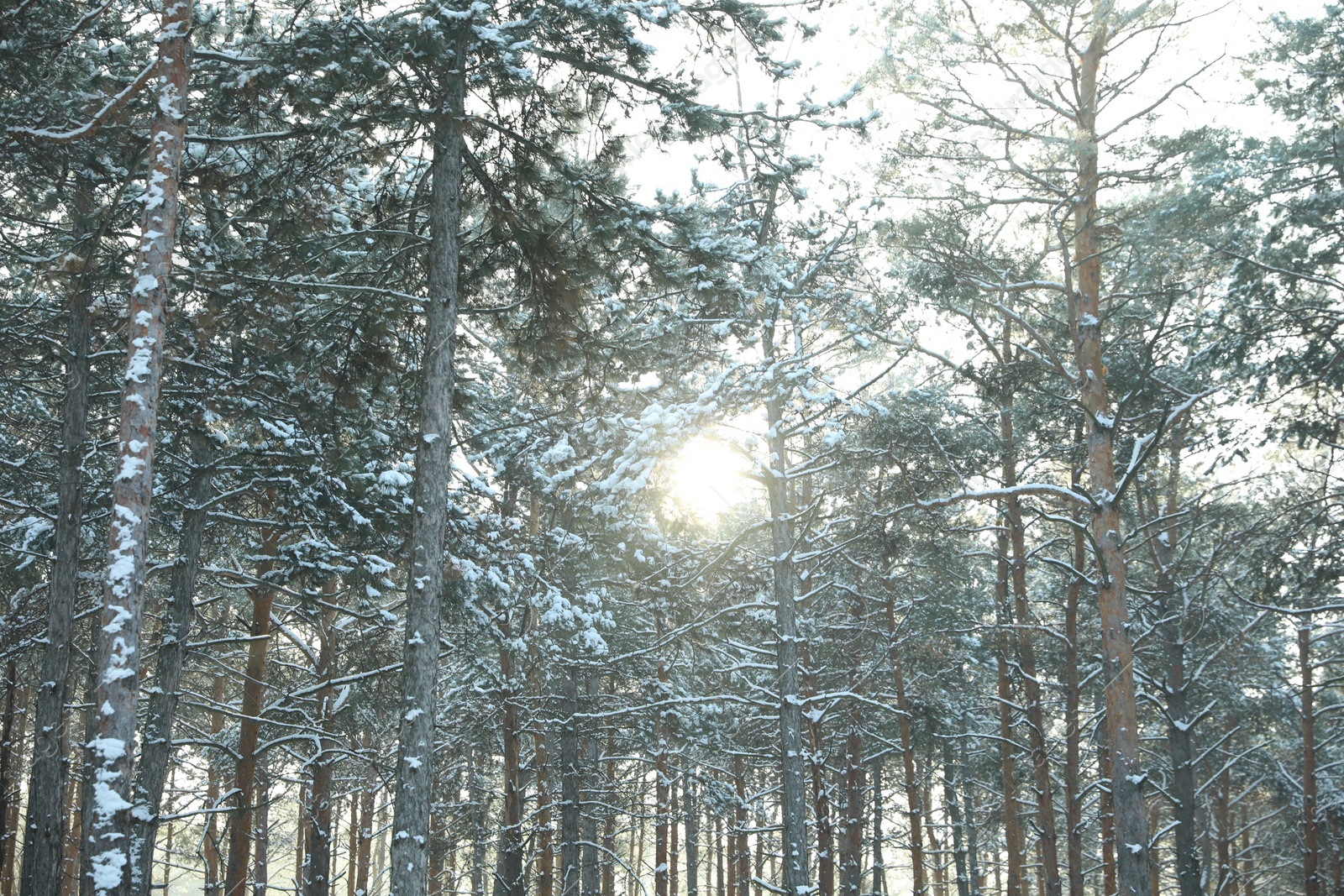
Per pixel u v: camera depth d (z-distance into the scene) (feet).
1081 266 51.34
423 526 36.96
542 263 43.78
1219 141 47.67
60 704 43.45
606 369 47.29
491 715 64.90
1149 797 88.02
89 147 41.34
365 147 39.73
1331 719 88.53
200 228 47.19
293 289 41.83
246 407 48.73
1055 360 51.16
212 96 37.09
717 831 96.17
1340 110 49.37
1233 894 96.43
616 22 35.35
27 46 37.50
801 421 60.64
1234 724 81.56
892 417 56.95
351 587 51.90
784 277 57.00
